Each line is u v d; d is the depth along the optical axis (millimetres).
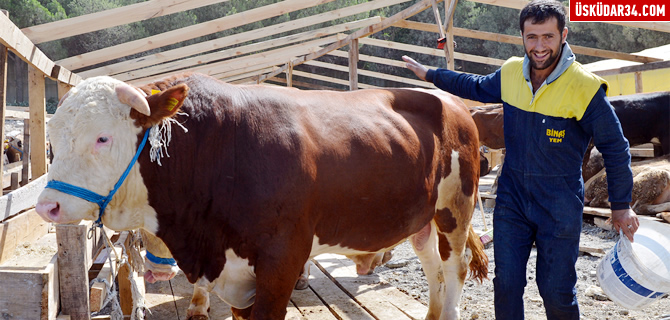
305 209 2807
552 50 2736
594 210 7523
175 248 2844
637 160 9484
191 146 2727
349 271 5504
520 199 2936
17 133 8305
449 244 3885
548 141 2824
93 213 2611
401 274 5727
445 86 3432
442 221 3838
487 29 29078
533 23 2723
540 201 2867
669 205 6988
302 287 4922
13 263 2836
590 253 6250
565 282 2848
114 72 11523
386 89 3748
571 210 2830
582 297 4836
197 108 2760
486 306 4691
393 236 3359
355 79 12398
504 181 3023
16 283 2672
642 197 7195
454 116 3928
